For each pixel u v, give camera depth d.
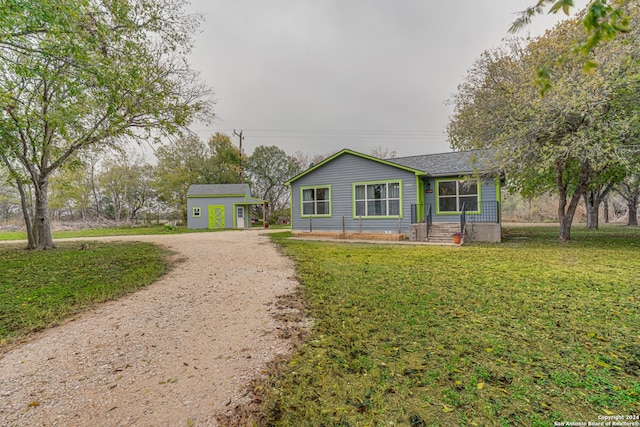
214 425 1.92
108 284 5.42
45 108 7.93
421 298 4.25
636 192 19.48
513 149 8.98
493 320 3.42
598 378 2.27
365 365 2.56
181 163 31.94
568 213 10.92
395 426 1.84
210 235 16.72
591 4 1.37
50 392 2.29
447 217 13.00
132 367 2.65
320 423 1.90
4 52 5.57
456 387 2.21
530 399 2.05
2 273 6.36
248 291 4.92
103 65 6.07
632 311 3.61
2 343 3.14
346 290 4.76
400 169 13.12
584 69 1.49
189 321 3.69
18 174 10.53
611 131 7.63
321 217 15.05
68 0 5.08
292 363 2.65
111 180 31.00
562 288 4.63
